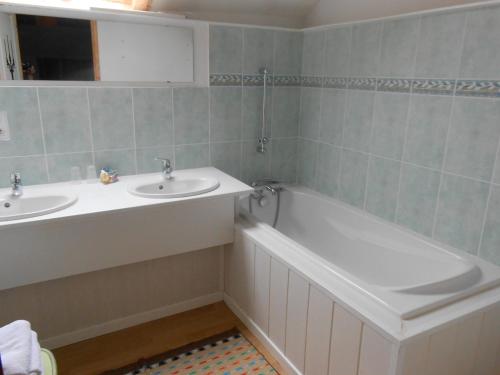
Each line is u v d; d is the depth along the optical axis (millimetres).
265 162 2969
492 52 1751
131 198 2098
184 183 2490
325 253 2688
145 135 2500
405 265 2164
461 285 1697
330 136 2729
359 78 2430
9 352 1031
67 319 2172
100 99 2322
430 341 1440
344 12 2656
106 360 2076
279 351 2059
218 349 2164
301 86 2930
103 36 2271
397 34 2156
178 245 2182
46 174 2289
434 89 2012
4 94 2082
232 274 2455
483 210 1885
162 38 2428
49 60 2170
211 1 2559
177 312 2482
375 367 1472
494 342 1688
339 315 1606
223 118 2715
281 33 2752
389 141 2299
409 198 2234
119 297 2283
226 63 2621
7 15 2039
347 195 2658
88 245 1934
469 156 1907
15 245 1775
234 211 2346
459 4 1988
